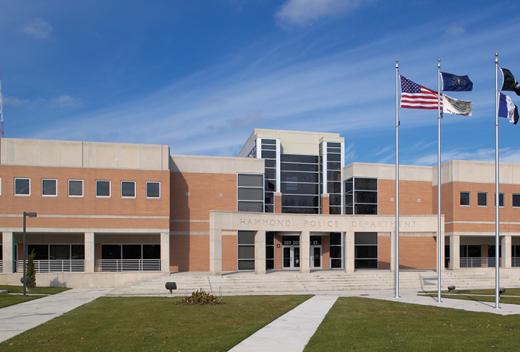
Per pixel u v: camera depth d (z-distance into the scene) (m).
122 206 43.91
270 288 39.97
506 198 55.00
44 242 44.91
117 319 21.75
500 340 17.09
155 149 45.12
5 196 41.91
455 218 52.81
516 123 28.06
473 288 42.38
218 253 42.28
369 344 16.42
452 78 29.94
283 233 50.97
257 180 50.94
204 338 17.47
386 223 47.50
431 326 20.03
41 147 42.94
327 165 54.34
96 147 43.97
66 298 31.97
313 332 18.72
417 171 56.12
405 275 45.56
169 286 34.41
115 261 45.94
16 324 20.94
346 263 46.47
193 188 49.06
